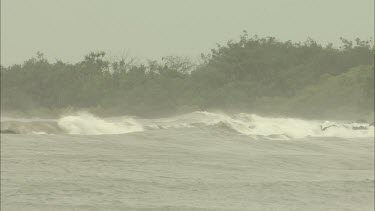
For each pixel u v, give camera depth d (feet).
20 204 129.29
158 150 224.33
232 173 178.29
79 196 138.51
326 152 237.45
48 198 135.74
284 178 171.01
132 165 186.50
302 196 146.30
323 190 154.10
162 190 149.38
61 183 152.66
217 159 207.92
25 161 187.42
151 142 244.42
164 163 194.08
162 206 130.82
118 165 186.19
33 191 143.23
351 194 150.61
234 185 157.69
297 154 229.04
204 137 264.31
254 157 215.72
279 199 142.00
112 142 238.68
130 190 147.74
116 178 163.22
